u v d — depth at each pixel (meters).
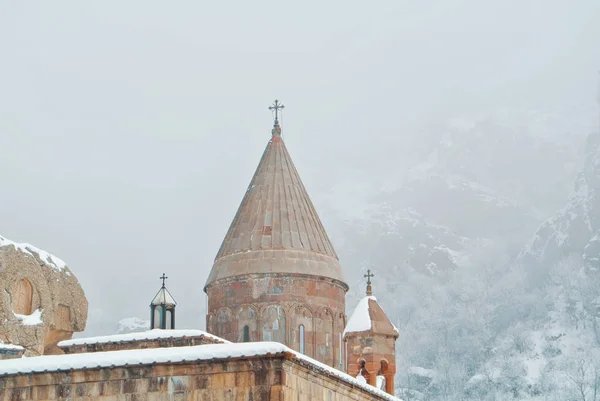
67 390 38.47
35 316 51.06
